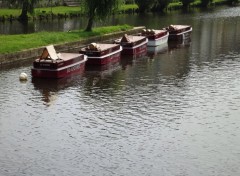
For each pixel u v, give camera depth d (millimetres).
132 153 22844
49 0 89312
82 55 39781
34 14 76125
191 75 38531
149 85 35031
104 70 40406
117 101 30750
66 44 48031
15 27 66250
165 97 31781
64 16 80312
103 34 54844
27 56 42531
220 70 40469
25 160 21953
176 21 80875
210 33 66062
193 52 50531
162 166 21547
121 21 78688
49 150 23047
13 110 28625
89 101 30672
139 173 20859
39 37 47375
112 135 24984
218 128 26172
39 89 33219
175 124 26672
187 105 30062
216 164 21781
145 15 92312
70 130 25609
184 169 21281
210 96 32094
